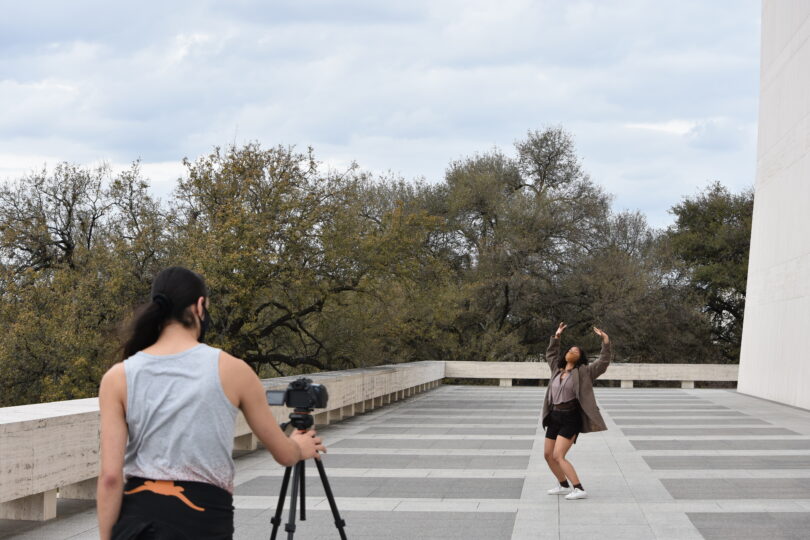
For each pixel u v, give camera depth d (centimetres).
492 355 4062
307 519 822
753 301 2866
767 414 2080
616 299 4197
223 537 289
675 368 3450
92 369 2191
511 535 751
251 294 2341
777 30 2644
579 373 935
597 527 780
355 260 2528
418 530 772
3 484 717
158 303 305
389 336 3033
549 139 4703
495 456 1298
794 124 2422
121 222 2641
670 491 973
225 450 294
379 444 1456
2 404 2236
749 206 4919
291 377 1717
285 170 2519
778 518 811
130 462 293
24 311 2231
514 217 4284
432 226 2669
